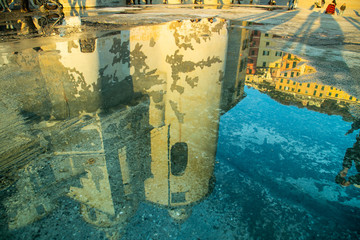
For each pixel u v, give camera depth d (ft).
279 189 4.43
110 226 3.66
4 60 12.03
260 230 3.60
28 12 19.22
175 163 5.19
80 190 4.43
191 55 14.05
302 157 5.38
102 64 11.87
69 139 6.19
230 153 5.53
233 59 13.85
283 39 19.98
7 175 4.86
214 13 38.93
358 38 21.06
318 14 49.57
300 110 7.88
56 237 3.52
